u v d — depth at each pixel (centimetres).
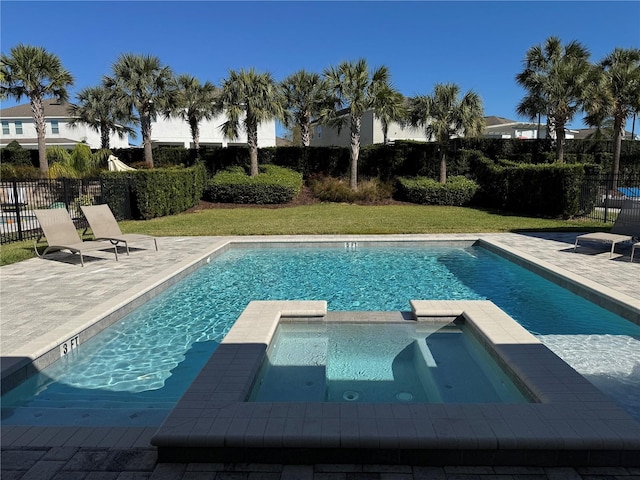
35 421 330
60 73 2408
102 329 496
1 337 427
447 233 1151
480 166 2084
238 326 432
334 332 491
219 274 816
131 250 930
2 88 2331
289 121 2159
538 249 896
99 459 244
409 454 235
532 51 2094
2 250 909
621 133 2158
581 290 607
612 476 225
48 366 403
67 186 1588
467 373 399
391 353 443
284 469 233
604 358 433
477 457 234
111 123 2839
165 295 674
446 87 1956
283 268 866
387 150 2303
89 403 358
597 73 1898
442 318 485
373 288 724
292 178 2105
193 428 243
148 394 374
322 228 1280
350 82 1978
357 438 233
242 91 1978
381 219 1501
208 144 3456
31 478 227
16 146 2862
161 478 227
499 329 416
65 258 841
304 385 374
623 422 249
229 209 1880
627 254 836
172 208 1670
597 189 1476
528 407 265
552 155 2273
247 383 307
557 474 227
